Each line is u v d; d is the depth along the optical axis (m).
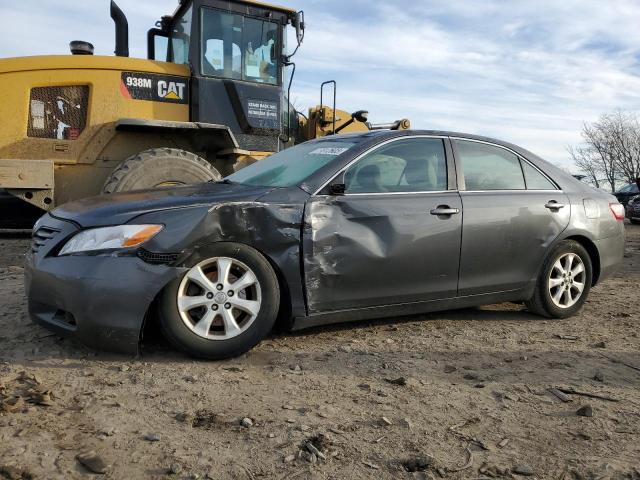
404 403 3.15
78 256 3.50
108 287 3.42
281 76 7.79
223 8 7.35
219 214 3.63
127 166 6.45
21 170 6.29
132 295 3.43
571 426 2.92
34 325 4.28
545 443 2.74
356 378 3.50
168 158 6.59
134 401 3.06
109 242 3.47
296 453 2.56
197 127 6.95
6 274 6.33
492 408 3.12
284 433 2.75
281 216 3.82
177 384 3.30
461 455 2.61
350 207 4.08
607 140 36.50
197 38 7.21
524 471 2.47
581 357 4.02
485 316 5.13
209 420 2.86
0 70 6.66
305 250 3.88
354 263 4.05
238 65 7.47
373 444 2.68
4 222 7.93
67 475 2.33
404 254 4.23
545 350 4.17
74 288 3.44
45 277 3.56
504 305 5.59
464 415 3.02
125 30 8.08
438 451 2.63
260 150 7.62
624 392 3.39
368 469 2.46
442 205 4.44
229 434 2.72
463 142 4.81
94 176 7.00
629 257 9.70
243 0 7.44
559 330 4.75
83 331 3.46
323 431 2.78
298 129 9.08
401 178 4.41
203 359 3.70
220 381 3.38
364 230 4.10
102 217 3.57
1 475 2.29
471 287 4.60
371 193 4.23
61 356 3.68
